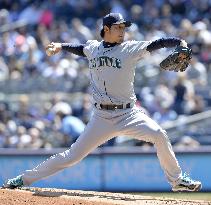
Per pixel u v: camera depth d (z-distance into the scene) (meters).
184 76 57.47
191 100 56.62
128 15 71.31
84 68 61.03
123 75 25.92
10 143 52.34
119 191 47.94
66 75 59.81
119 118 26.23
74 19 71.25
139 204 25.19
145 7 72.12
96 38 68.88
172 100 56.81
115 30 25.81
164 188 47.84
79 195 27.22
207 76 59.59
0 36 68.12
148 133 26.00
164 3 72.19
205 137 53.97
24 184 28.06
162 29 68.19
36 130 52.62
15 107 57.84
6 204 24.48
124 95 26.14
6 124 54.72
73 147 26.98
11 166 48.19
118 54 25.83
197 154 48.12
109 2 73.50
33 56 63.50
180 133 54.69
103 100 26.14
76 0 74.19
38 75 61.53
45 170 27.56
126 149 48.34
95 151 48.09
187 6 71.81
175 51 24.91
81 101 56.62
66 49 27.44
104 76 26.06
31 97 58.00
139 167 48.06
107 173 48.00
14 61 63.56
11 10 75.56
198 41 63.91
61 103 55.81
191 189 26.33
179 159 48.22
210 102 57.50
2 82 59.81
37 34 68.75
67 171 47.78
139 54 25.78
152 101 56.59
